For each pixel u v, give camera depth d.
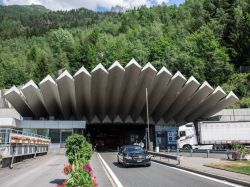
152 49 114.44
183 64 98.06
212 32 117.31
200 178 14.49
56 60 152.62
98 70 49.12
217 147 43.84
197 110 62.97
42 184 12.80
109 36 182.25
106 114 67.38
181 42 116.44
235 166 18.02
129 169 19.98
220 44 114.62
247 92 88.69
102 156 37.38
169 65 100.69
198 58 103.00
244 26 110.56
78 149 12.06
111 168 20.83
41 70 137.75
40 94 56.22
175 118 68.75
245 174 14.52
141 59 118.12
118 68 49.53
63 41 171.50
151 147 53.34
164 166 21.78
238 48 110.00
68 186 7.50
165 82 54.25
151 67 50.84
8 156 20.11
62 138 52.53
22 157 26.94
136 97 58.97
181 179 14.18
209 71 98.31
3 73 138.62
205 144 44.28
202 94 57.09
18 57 176.38
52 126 52.69
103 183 12.97
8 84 135.50
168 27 166.50
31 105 57.75
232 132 43.66
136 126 80.62
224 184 12.34
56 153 44.31
